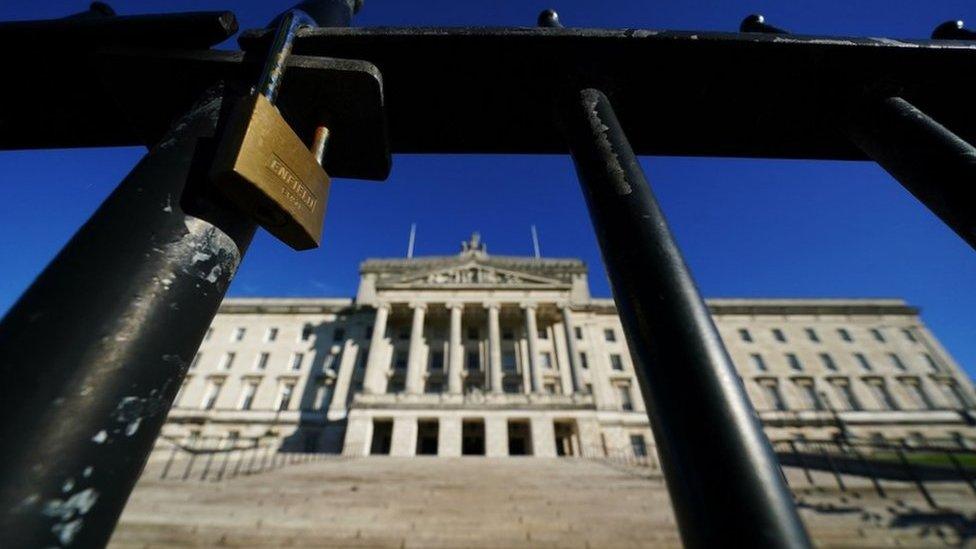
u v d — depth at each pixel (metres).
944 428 37.94
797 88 1.23
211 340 44.03
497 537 6.09
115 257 0.67
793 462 14.12
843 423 38.31
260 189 0.76
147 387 0.60
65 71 1.08
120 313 0.61
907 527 6.45
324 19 1.23
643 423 36.78
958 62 1.16
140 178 0.79
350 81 0.95
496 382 36.22
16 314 0.60
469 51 1.12
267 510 7.23
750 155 1.45
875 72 1.18
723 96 1.25
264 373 41.34
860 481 10.10
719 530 0.51
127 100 1.08
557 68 1.17
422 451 37.38
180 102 1.08
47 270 0.67
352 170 1.23
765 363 43.44
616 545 5.78
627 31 1.12
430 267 49.66
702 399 0.61
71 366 0.55
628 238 0.85
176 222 0.74
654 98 1.25
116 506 0.54
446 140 1.38
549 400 33.78
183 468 14.48
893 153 1.15
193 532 5.95
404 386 39.22
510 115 1.29
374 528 6.35
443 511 7.52
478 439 37.56
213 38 1.02
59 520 0.47
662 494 9.28
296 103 1.01
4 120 1.20
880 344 44.78
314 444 35.72
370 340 42.81
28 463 0.46
